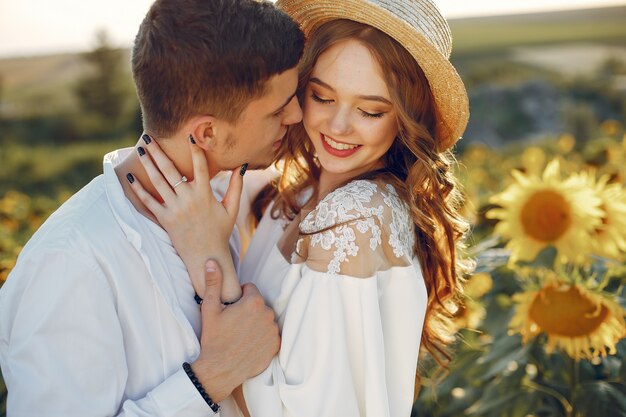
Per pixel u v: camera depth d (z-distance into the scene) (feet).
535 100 93.86
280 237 7.06
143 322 5.90
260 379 6.04
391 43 6.12
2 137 89.61
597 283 8.77
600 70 119.55
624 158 14.32
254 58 5.77
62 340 5.51
